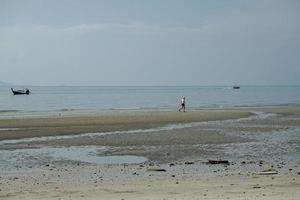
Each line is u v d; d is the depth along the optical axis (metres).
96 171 22.12
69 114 71.50
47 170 22.66
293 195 14.55
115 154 29.20
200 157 27.58
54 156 28.36
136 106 105.00
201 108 92.31
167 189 16.38
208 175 20.06
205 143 34.66
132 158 27.44
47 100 144.75
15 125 50.25
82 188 17.02
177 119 58.88
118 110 85.44
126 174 20.94
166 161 26.02
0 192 16.23
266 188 16.16
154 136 39.50
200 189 16.19
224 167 22.92
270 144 33.94
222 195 14.73
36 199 14.83
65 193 15.93
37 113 75.44
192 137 38.59
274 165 23.62
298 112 75.00
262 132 43.16
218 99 148.50
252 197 14.20
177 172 21.34
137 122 54.22
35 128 47.09
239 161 25.50
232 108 91.00
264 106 99.38
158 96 188.25
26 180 19.27
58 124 51.38
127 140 36.69
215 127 48.50
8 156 28.36
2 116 66.56
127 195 15.29
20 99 152.50
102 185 17.72
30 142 36.03
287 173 20.38
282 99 145.62
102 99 155.00
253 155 28.17
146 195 15.19
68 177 20.16
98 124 51.50
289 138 38.09
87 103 122.62
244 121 56.84
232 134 41.16
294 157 27.16
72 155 28.83
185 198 14.32
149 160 26.53
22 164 24.97
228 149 31.20
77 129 45.91
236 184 17.28
